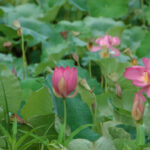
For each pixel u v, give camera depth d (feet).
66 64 8.96
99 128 7.84
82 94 7.83
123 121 7.89
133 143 6.84
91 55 12.26
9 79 7.29
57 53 10.84
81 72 8.94
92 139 7.49
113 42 10.85
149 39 13.23
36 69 9.91
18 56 14.23
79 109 7.94
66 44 11.83
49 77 8.05
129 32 14.61
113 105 8.43
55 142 6.64
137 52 13.41
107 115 8.23
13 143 6.66
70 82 6.78
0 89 7.32
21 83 8.98
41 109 7.51
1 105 7.41
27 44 13.34
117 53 10.85
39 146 7.13
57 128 7.26
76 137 7.51
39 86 8.99
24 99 8.73
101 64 8.91
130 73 7.34
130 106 8.22
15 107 7.44
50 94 7.38
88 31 13.89
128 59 11.34
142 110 6.68
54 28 13.76
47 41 13.34
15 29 12.59
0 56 12.09
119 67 8.79
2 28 12.70
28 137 7.14
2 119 7.39
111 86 8.75
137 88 8.74
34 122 7.27
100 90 8.91
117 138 7.34
